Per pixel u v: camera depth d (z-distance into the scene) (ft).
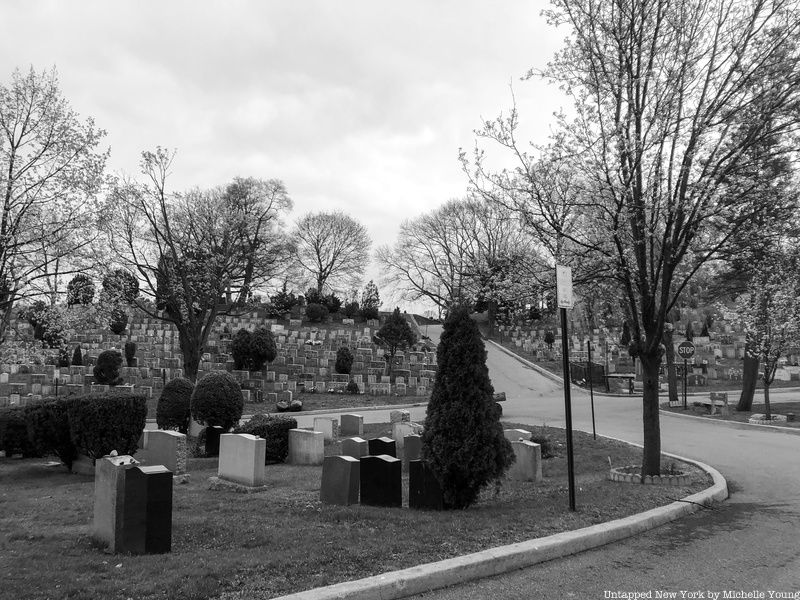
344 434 60.44
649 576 17.06
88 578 14.64
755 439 52.95
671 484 30.91
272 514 23.53
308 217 260.83
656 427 32.32
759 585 16.38
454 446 23.76
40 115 44.86
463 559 16.70
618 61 31.19
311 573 15.34
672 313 152.05
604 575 17.10
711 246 32.89
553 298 35.63
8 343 48.24
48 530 21.54
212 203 123.44
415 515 22.91
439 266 204.23
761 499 28.91
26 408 39.47
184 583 14.24
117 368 94.89
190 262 89.66
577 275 33.14
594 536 20.16
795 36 27.45
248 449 31.24
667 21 29.86
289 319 195.83
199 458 45.65
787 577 17.08
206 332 90.33
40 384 92.02
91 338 121.39
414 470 25.02
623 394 107.65
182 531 20.18
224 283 96.48
